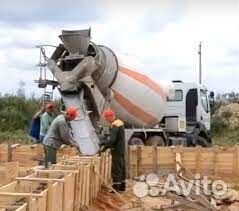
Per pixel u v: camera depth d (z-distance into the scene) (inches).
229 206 382.9
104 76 577.0
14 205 217.2
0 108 1108.5
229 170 577.3
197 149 581.6
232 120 1391.5
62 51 564.4
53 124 421.7
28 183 274.2
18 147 554.6
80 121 532.1
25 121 1083.3
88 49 557.6
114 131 438.3
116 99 597.3
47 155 421.1
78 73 542.6
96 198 398.3
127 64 603.2
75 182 310.3
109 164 490.0
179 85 815.7
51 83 564.7
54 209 244.4
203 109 824.9
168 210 356.5
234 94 1614.2
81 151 520.7
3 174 306.2
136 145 612.7
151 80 634.8
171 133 799.1
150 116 647.1
